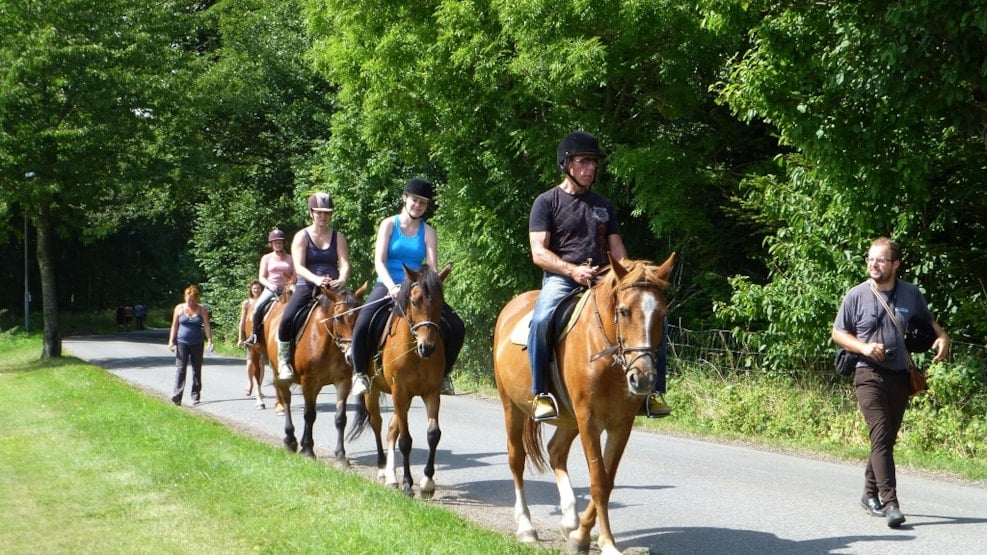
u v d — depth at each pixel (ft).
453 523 21.79
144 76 101.45
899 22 32.91
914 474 33.78
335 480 26.50
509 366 23.15
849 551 21.72
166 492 26.30
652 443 42.06
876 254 24.18
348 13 65.82
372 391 32.09
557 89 55.16
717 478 32.30
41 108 98.07
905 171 38.99
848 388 45.19
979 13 30.63
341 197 91.30
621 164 55.16
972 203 43.68
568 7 52.65
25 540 21.67
